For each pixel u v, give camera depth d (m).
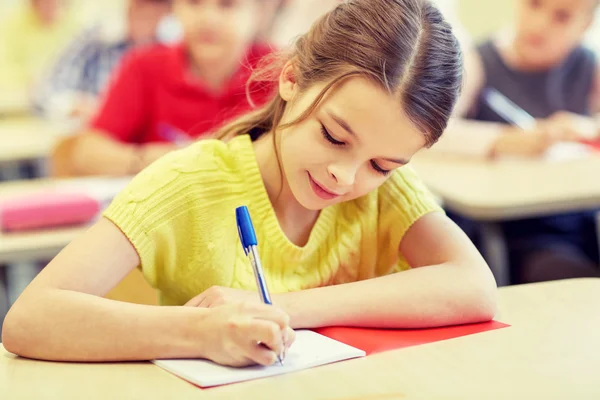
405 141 1.06
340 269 1.32
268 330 0.94
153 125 2.93
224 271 1.23
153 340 0.99
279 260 1.26
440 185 2.30
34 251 1.86
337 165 1.06
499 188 2.24
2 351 1.07
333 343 1.02
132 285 1.29
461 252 1.24
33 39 4.70
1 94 4.70
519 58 3.00
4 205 2.01
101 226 1.13
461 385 0.89
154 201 1.17
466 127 2.82
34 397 0.90
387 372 0.93
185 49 2.91
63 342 1.01
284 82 1.17
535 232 2.60
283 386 0.90
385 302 1.11
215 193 1.22
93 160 2.80
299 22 4.22
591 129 2.77
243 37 2.86
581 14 2.94
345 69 1.05
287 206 1.26
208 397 0.87
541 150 2.73
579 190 2.17
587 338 1.03
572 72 3.04
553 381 0.89
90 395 0.90
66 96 4.50
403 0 1.09
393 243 1.33
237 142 1.27
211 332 0.97
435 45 1.08
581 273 2.38
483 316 1.13
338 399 0.85
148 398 0.88
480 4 4.08
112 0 4.63
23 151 3.52
